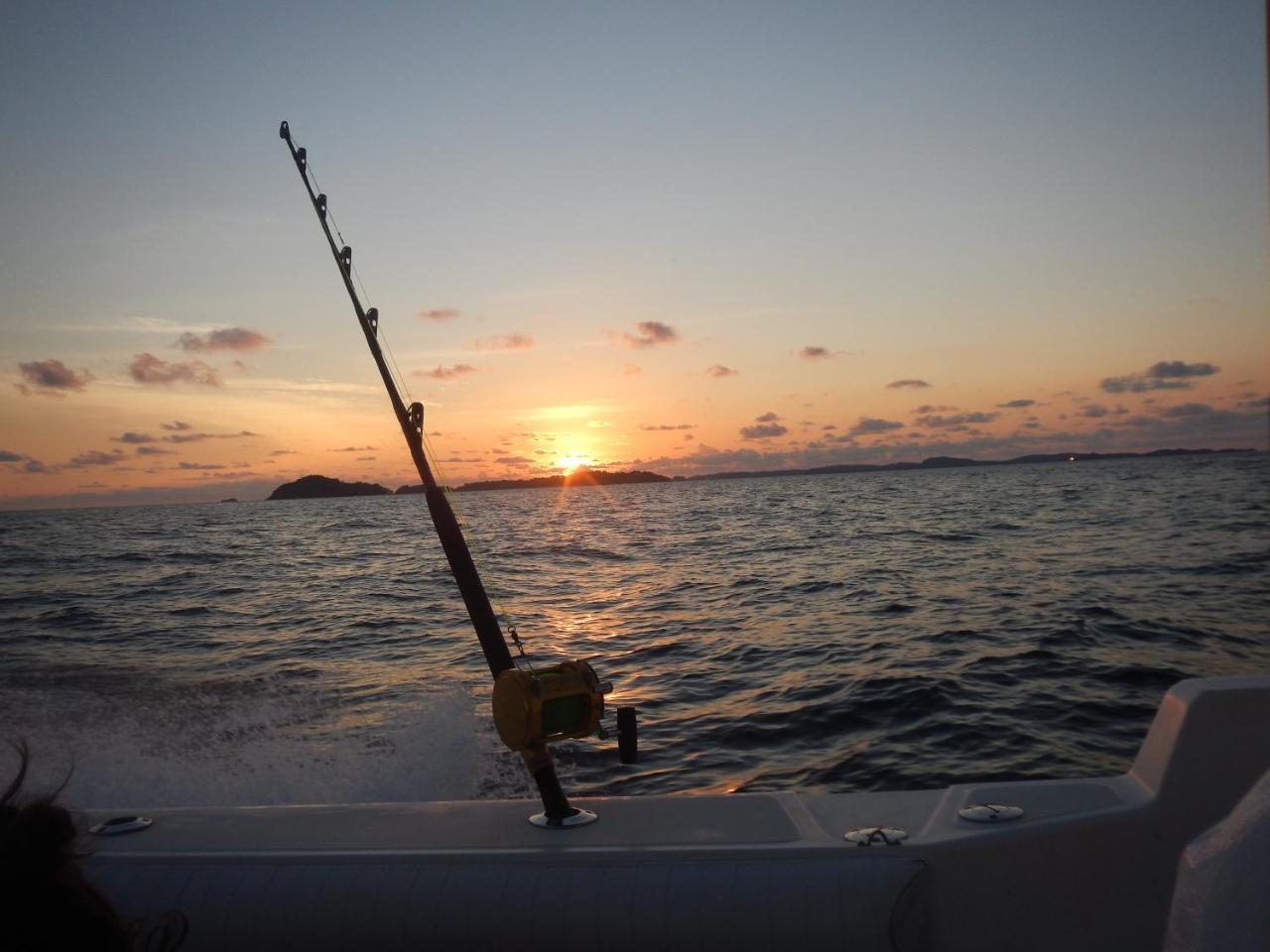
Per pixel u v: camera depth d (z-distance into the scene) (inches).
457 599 727.1
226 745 278.8
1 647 549.3
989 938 75.9
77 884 48.5
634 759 84.2
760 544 1155.3
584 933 70.5
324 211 107.5
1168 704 85.6
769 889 71.3
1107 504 1731.1
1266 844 30.5
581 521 2118.6
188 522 3080.7
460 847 76.9
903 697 336.5
